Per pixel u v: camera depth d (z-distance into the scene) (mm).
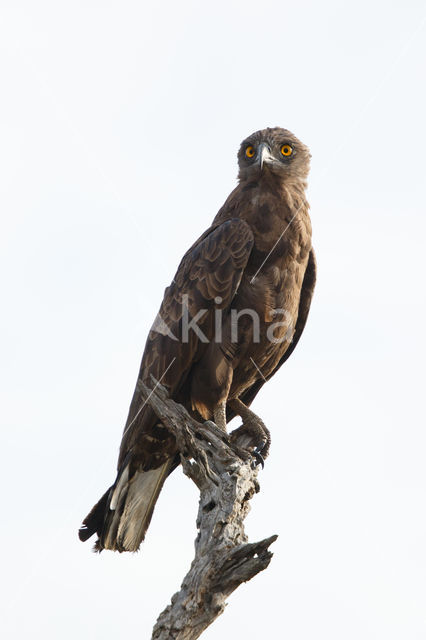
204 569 8312
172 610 8211
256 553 8320
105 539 11695
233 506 9086
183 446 9781
